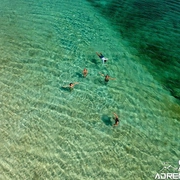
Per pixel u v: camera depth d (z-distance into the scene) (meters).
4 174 13.09
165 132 15.93
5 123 15.71
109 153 14.40
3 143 14.58
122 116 16.69
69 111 16.69
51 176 13.12
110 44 23.56
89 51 22.22
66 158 13.98
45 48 22.06
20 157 13.91
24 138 14.89
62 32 24.44
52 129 15.48
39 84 18.52
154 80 19.92
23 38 23.17
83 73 19.36
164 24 26.89
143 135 15.61
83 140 14.98
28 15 26.62
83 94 17.97
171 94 18.81
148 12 28.94
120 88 18.77
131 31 25.75
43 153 14.15
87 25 26.06
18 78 18.89
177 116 17.08
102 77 19.58
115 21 27.23
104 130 15.67
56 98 17.53
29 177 13.03
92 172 13.44
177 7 29.86
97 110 16.92
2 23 25.16
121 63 21.28
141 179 13.34
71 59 21.08
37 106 16.89
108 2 31.03
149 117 16.80
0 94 17.53
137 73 20.41
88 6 29.77
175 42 24.42
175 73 20.89
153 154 14.57
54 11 27.73
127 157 14.28
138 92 18.61
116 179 13.23
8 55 21.02
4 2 29.16
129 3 30.86
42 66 20.09
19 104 16.95
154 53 22.91
